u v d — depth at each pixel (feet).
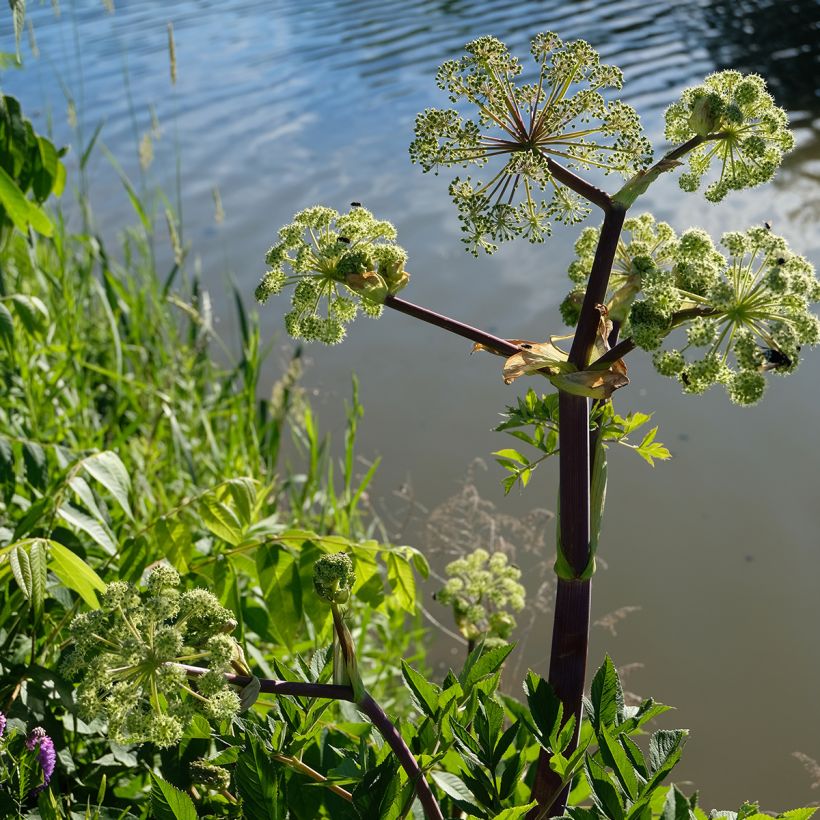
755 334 5.16
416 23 55.16
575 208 5.45
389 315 26.37
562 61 5.21
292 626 7.95
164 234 29.55
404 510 18.94
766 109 5.41
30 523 7.95
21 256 15.76
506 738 5.57
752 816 4.99
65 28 58.90
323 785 5.71
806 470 19.27
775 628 15.72
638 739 13.83
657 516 18.51
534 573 16.43
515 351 5.51
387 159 35.50
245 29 58.65
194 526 11.05
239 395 17.35
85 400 14.75
